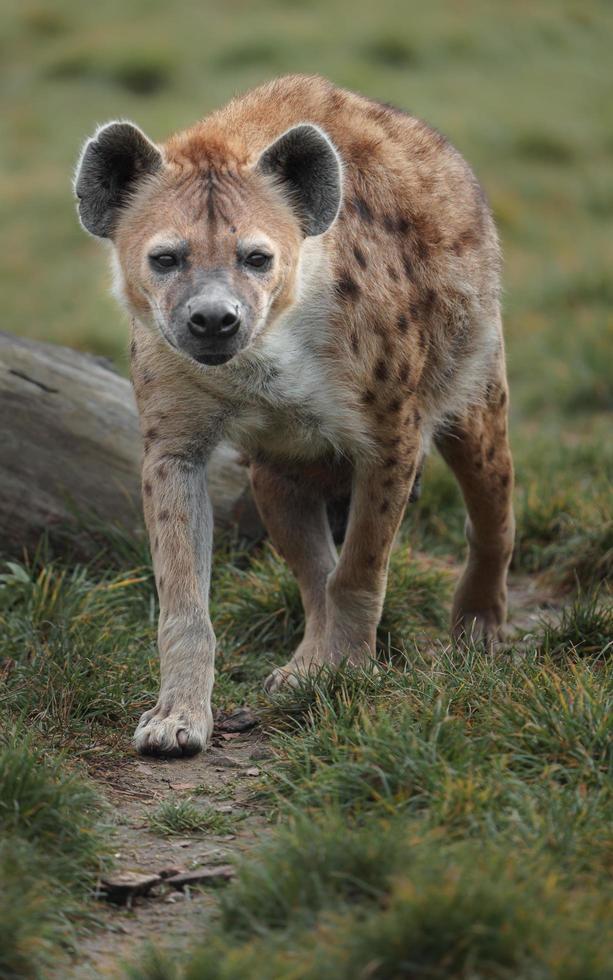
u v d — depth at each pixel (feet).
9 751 25.86
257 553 43.37
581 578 42.68
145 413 32.27
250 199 30.45
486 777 25.48
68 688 31.73
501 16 140.97
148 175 31.14
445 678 29.96
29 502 41.04
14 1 144.66
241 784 28.27
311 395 32.04
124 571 41.11
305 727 30.04
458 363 36.17
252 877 22.27
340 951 19.85
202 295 28.35
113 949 22.18
